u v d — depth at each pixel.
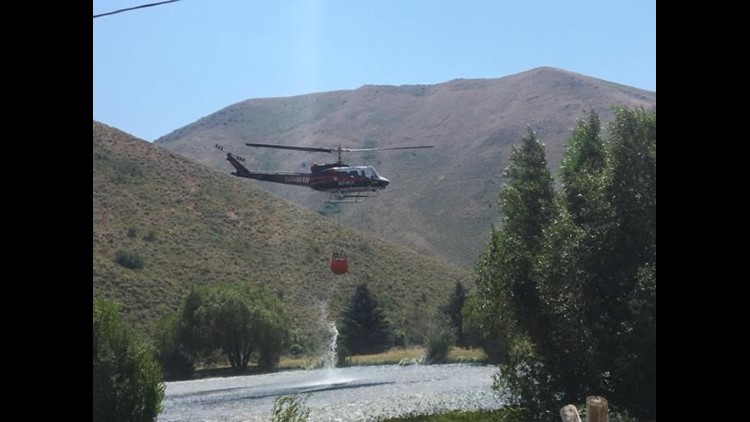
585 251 25.58
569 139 30.59
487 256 29.86
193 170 134.12
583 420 16.25
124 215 112.12
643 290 24.11
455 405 38.53
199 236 114.25
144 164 128.88
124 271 97.38
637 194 25.11
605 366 25.09
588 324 25.61
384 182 53.69
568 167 29.72
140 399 27.00
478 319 31.09
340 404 42.00
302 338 94.50
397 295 115.19
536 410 26.73
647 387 24.78
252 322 78.69
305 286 110.75
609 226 25.33
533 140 31.41
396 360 84.06
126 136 136.38
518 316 28.41
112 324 27.00
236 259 111.56
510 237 28.98
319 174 53.75
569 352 26.17
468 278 130.75
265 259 115.06
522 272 28.25
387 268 123.44
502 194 31.08
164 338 77.19
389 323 99.38
